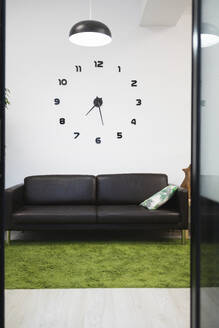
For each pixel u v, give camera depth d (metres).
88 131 4.91
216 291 1.56
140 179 4.59
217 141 1.54
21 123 4.88
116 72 4.90
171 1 4.05
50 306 2.35
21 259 3.42
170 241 4.18
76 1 4.87
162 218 3.97
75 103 4.89
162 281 2.82
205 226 1.67
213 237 1.58
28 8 4.85
